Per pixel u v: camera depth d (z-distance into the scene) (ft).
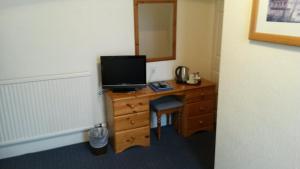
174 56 11.00
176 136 10.68
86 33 9.27
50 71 9.10
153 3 10.03
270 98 5.19
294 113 4.72
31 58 8.75
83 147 9.91
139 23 10.02
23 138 9.00
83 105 9.61
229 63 6.17
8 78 8.64
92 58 9.59
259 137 5.61
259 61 5.32
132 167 8.66
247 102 5.80
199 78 10.55
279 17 4.65
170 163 8.86
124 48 10.03
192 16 10.91
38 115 9.00
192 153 9.43
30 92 8.70
